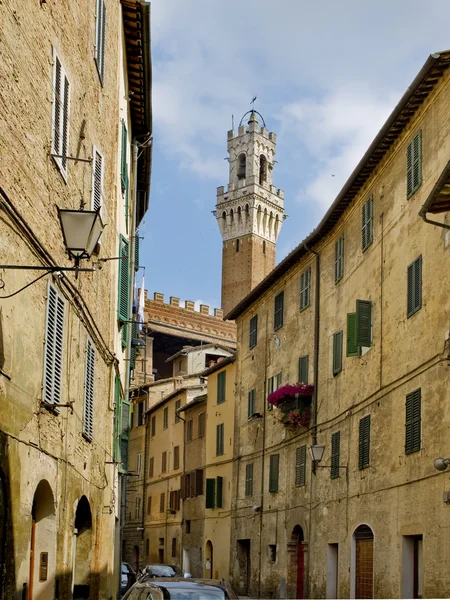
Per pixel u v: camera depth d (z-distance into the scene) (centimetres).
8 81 1166
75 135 1670
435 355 2155
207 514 4988
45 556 1464
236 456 4491
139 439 6838
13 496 1198
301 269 3678
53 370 1450
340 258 3150
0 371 1132
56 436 1498
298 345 3634
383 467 2517
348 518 2823
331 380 3152
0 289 1135
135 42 2586
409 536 2305
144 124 3095
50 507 1477
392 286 2556
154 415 6525
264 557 3872
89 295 1850
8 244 1174
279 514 3706
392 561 2381
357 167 2750
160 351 9519
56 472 1495
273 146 13775
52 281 1457
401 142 2527
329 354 3209
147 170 3547
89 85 1819
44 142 1388
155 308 9262
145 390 6694
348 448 2884
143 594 1438
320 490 3172
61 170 1512
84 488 1834
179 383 6738
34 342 1330
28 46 1273
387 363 2548
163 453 6194
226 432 4753
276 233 13588
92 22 1842
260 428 4112
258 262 13162
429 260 2252
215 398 5012
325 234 3347
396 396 2448
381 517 2502
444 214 2155
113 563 2397
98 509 2061
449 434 2036
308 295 3547
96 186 1931
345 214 3109
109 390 2233
